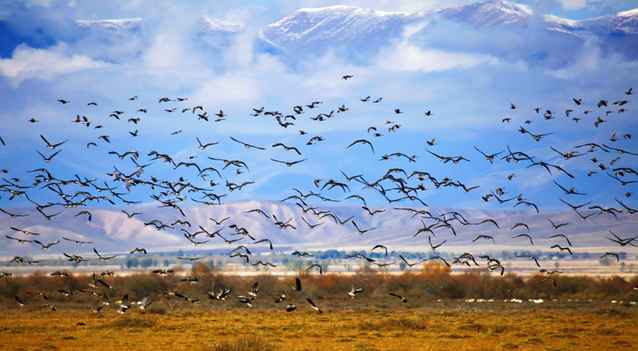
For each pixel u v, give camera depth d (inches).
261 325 2311.8
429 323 2380.7
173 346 1600.6
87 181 1945.1
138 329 2084.2
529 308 3499.0
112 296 4357.8
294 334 1904.5
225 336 1881.2
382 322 2194.9
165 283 4520.2
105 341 1738.4
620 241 1748.3
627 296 4345.5
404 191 1899.6
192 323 2399.1
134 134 1854.1
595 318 2696.9
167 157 1973.4
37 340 1759.4
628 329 2094.0
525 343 1676.9
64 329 2117.4
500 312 3152.1
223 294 1306.6
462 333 1962.4
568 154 1822.1
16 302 4087.1
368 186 1882.4
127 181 1996.8
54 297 4306.1
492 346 1598.2
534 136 1841.8
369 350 1492.4
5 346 1608.0
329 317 2832.2
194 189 2081.7
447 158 1867.6
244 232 1820.9
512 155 1822.1
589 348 1573.6
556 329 2108.8
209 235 1876.2
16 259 1818.4
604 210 1681.8
